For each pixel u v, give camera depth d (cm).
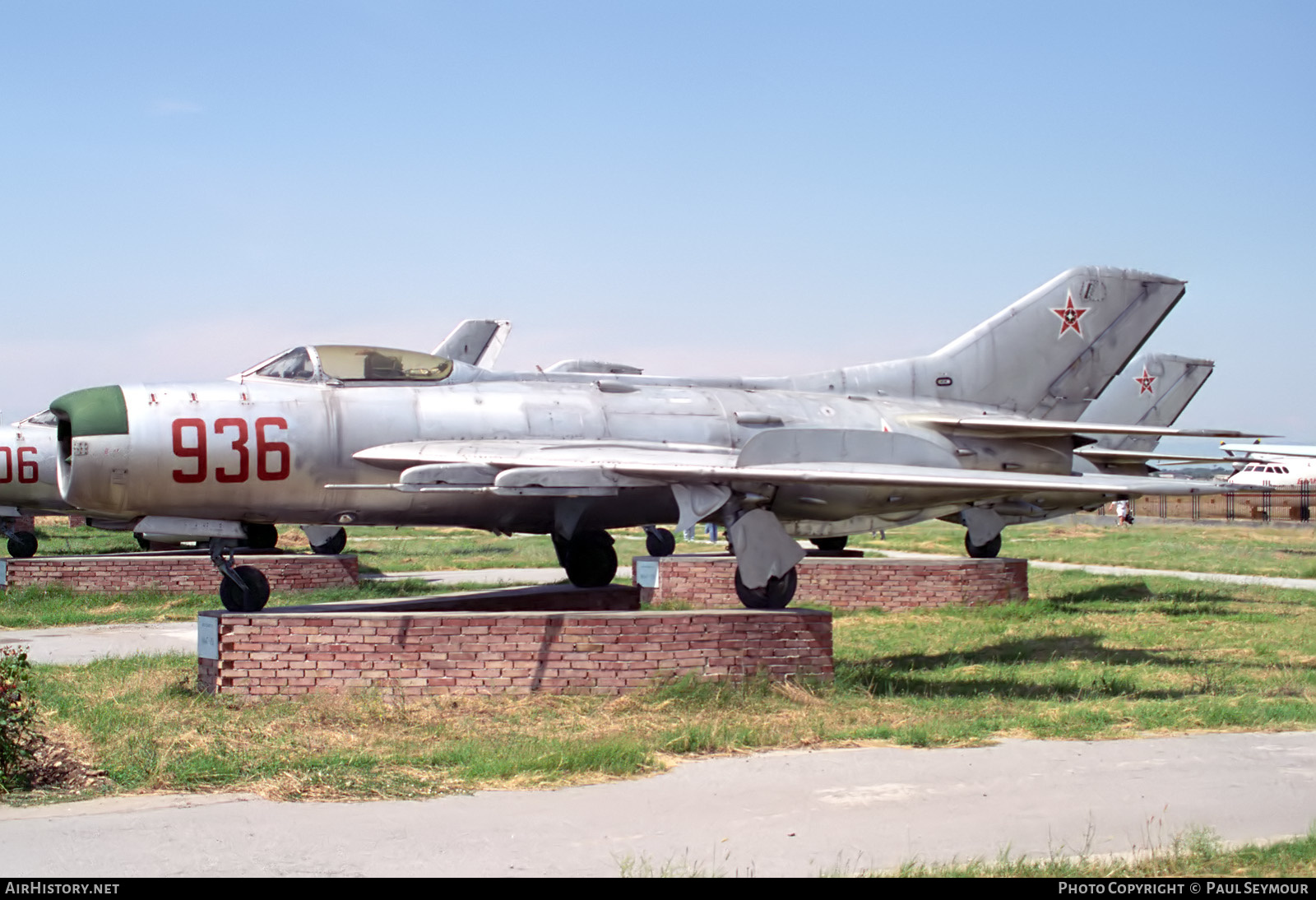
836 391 1784
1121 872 623
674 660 1138
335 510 1420
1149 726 1022
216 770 833
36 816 732
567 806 757
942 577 1994
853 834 700
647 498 1578
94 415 1292
